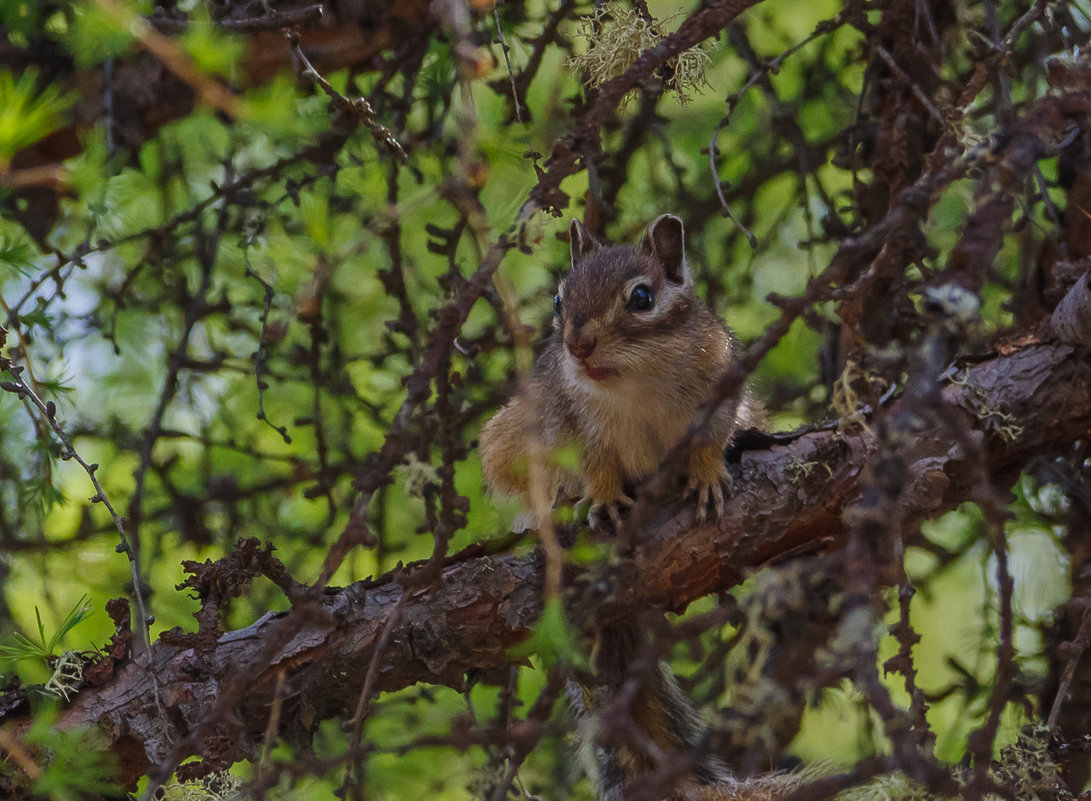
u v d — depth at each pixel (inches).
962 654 515.5
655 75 358.0
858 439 384.2
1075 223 404.8
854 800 282.4
